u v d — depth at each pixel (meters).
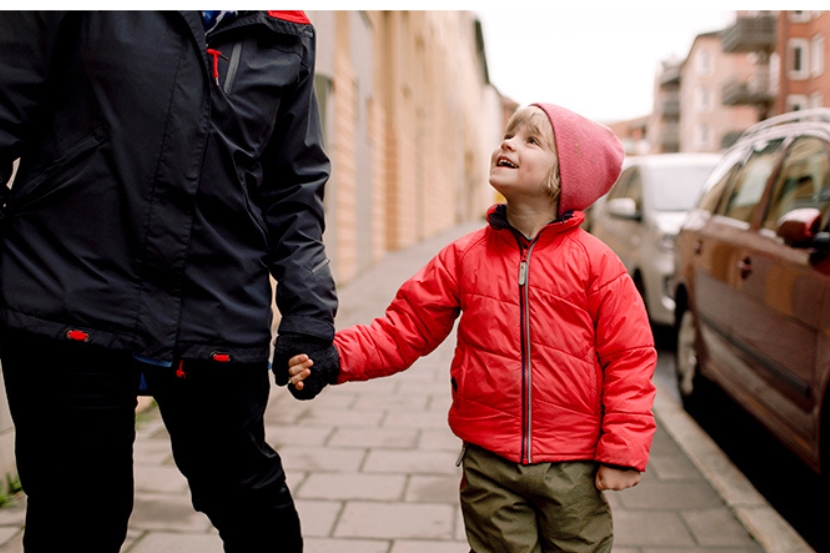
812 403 2.94
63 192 1.53
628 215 7.17
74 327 1.51
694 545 2.73
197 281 1.60
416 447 3.76
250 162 1.67
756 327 3.57
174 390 1.67
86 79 1.53
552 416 1.80
